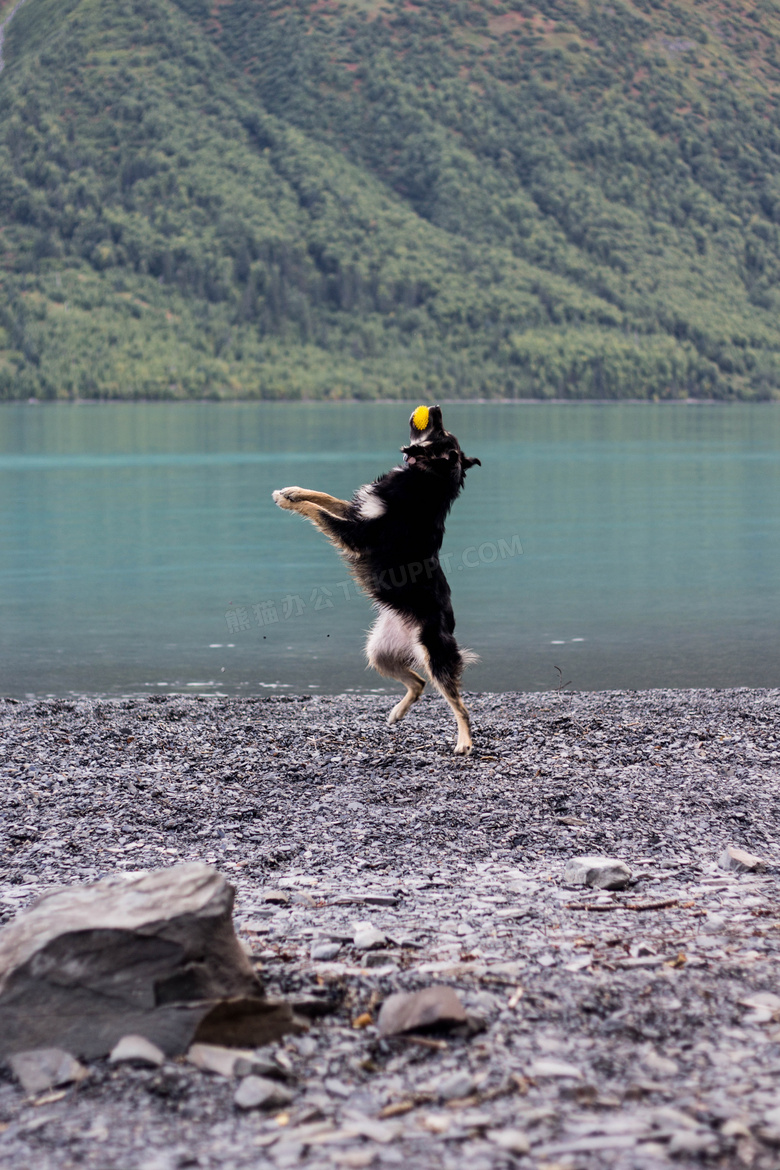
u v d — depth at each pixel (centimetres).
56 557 2847
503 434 10669
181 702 1130
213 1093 322
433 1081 329
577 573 2572
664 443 8981
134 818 655
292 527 3556
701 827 657
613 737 898
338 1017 374
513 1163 282
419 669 937
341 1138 296
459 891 529
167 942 358
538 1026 365
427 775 764
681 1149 285
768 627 1870
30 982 354
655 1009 377
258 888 533
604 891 530
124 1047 340
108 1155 290
